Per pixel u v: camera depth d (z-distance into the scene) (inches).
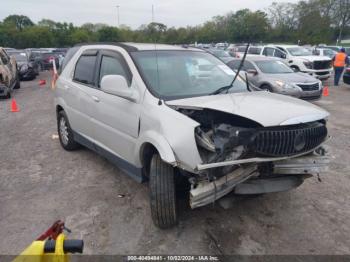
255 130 116.6
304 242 128.5
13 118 348.8
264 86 421.7
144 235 132.6
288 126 119.7
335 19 2300.7
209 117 127.6
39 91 578.6
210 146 114.8
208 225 139.3
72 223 141.2
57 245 66.6
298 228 137.6
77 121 201.9
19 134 282.4
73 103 202.2
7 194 168.2
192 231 135.0
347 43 2178.9
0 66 495.5
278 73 438.0
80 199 162.4
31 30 2674.7
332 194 167.6
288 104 132.3
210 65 175.3
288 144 118.4
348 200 161.6
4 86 483.2
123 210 151.6
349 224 140.8
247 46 150.2
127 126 147.3
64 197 164.7
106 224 140.4
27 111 387.5
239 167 120.8
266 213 148.9
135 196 165.2
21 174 193.6
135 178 151.8
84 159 217.0
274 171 122.3
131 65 154.1
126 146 151.3
